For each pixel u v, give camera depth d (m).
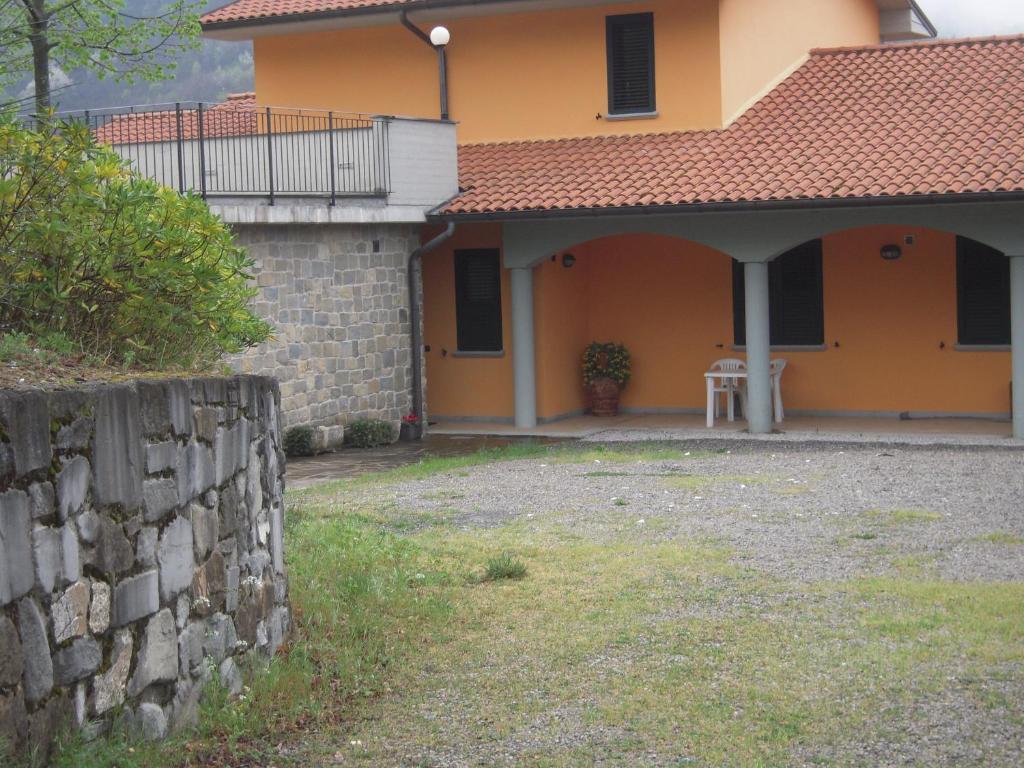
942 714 5.98
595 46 19.98
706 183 17.42
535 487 13.53
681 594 8.45
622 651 7.14
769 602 8.20
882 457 15.21
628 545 10.20
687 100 19.47
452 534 10.84
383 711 6.15
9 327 5.83
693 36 19.34
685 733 5.80
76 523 4.53
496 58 20.62
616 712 6.09
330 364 17.36
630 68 19.88
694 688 6.45
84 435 4.59
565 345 20.23
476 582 8.93
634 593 8.50
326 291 17.23
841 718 5.96
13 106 9.59
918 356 19.03
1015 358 16.39
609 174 18.39
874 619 7.66
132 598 4.96
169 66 21.23
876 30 27.59
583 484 13.62
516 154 19.88
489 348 20.27
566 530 10.97
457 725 5.95
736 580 8.84
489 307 20.17
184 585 5.48
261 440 6.72
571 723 5.96
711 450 16.39
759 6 20.56
